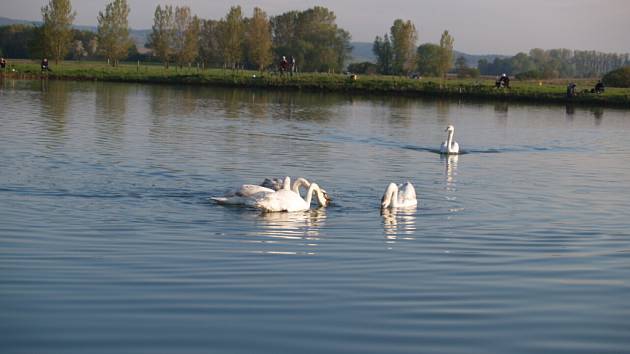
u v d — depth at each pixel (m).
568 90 85.69
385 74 158.00
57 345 9.50
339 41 157.50
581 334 10.45
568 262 14.87
